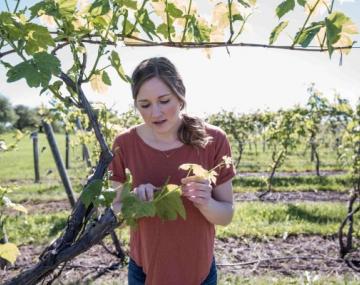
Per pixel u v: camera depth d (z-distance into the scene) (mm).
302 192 10422
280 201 9188
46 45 1147
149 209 1308
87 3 1408
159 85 1739
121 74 1285
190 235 2078
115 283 4473
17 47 1128
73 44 1274
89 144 5574
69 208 8641
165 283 2113
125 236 5941
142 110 1808
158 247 2088
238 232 6199
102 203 1294
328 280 4445
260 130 17375
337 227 6441
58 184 11766
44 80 1047
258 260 5258
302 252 5582
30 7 1212
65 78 1308
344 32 1316
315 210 7629
